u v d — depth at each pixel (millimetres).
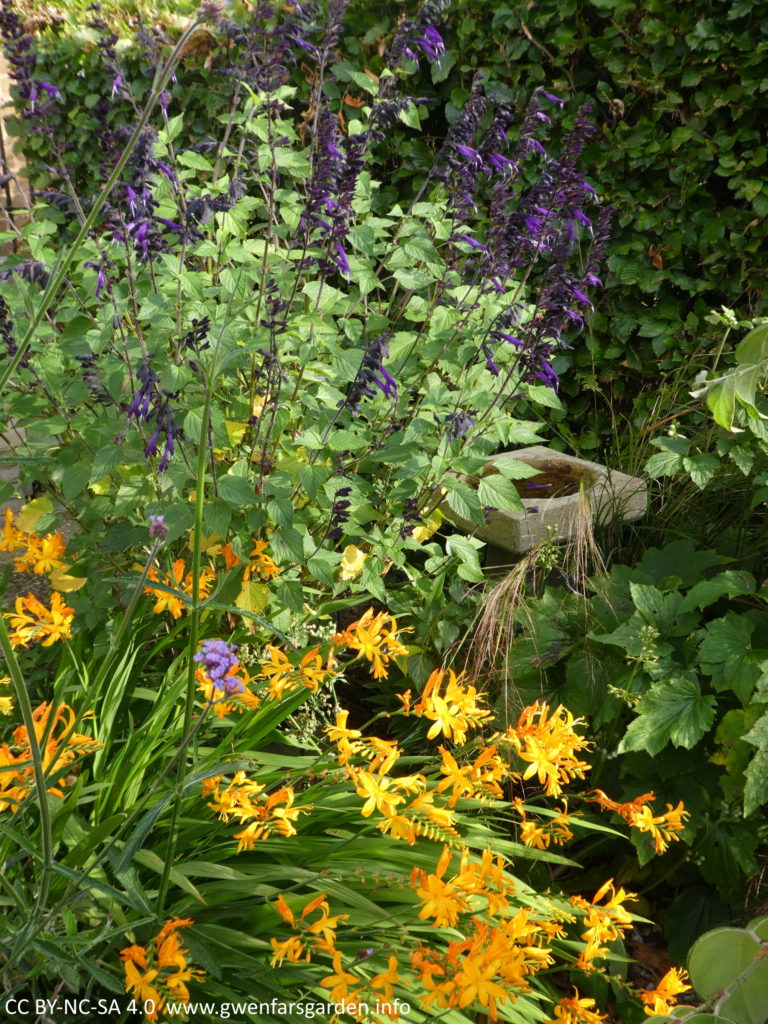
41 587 3725
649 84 3816
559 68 4066
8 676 2465
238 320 2594
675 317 4027
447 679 2770
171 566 2334
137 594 1372
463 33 4027
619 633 2535
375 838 2012
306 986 1764
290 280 2799
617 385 4234
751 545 3174
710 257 3900
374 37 4176
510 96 4090
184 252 2604
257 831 1706
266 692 2260
